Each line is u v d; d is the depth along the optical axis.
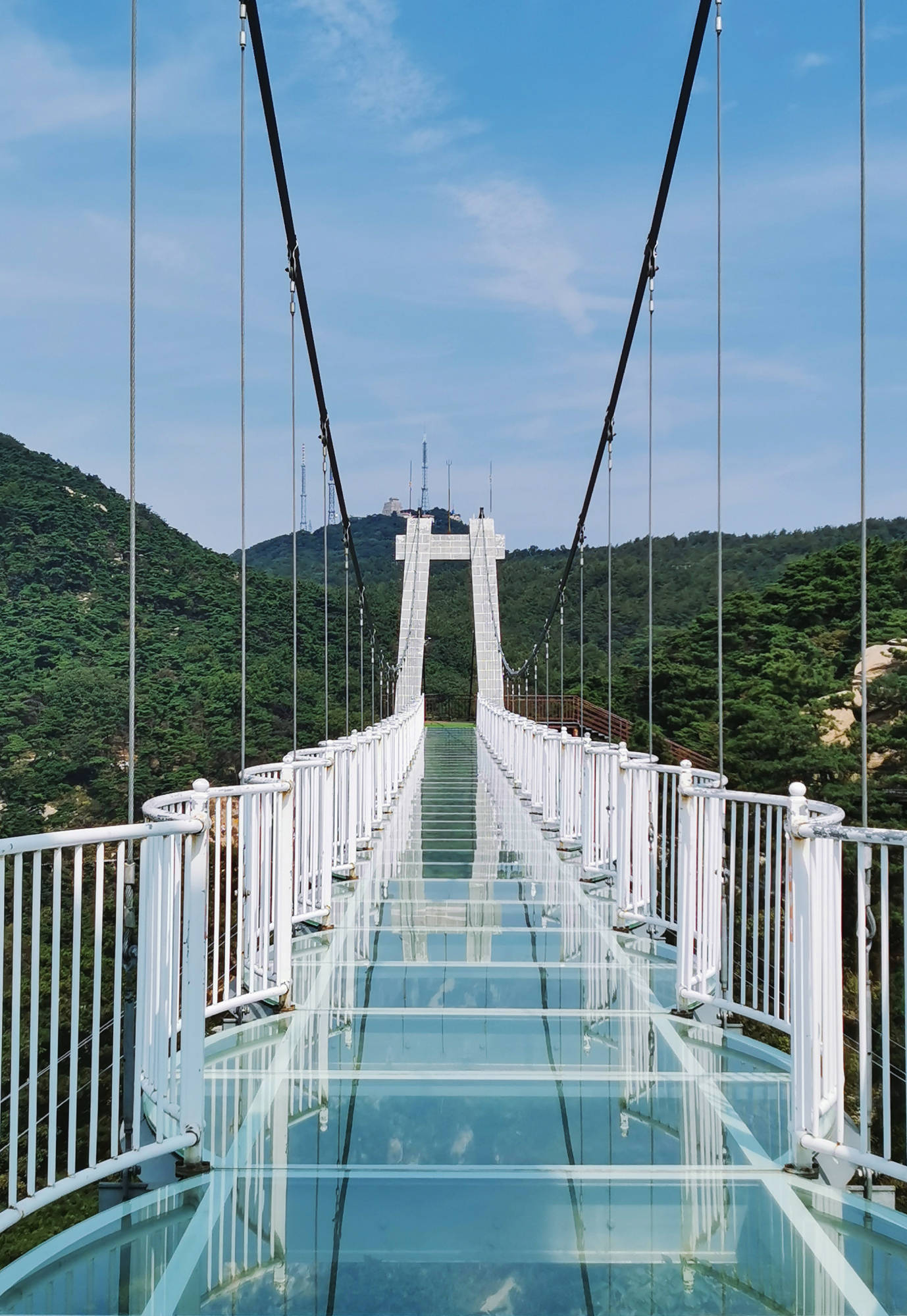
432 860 8.78
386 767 12.52
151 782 20.92
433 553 40.56
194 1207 2.92
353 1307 2.47
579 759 9.34
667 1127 3.45
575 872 8.20
